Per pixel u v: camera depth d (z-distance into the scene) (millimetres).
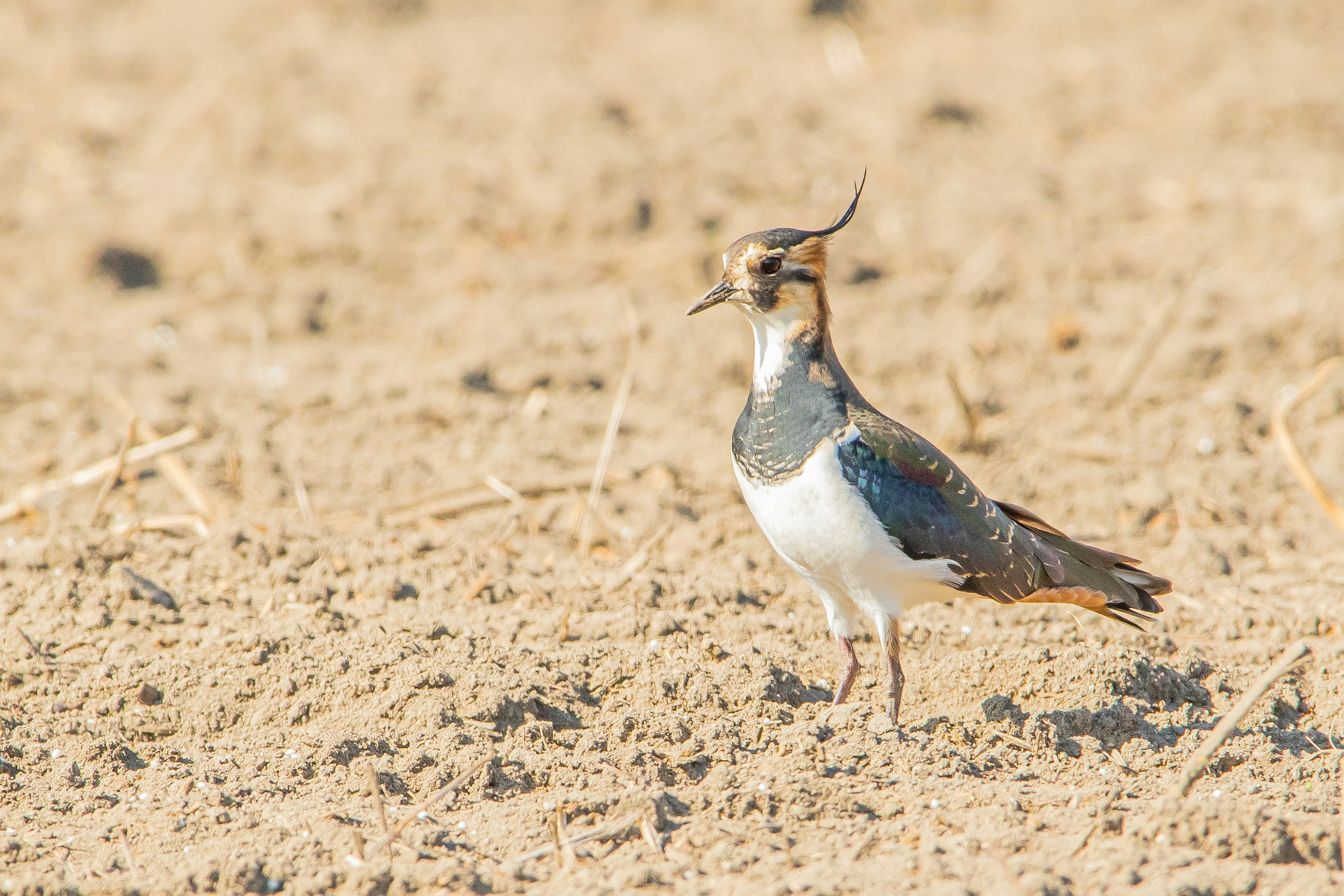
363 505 13820
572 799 8148
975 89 25344
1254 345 16609
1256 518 13461
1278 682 9938
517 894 7320
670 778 8719
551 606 11500
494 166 21422
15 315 18297
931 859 7312
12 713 9523
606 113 23000
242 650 10156
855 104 24469
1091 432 15430
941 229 20109
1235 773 8750
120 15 30469
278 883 7422
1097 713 9180
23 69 26391
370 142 22469
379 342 18156
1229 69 26125
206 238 20047
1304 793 8336
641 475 14391
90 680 9883
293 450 15023
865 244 19812
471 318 18203
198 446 14852
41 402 15898
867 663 10422
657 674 9828
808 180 21031
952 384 14883
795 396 9195
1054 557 9625
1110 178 21953
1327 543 12914
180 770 8906
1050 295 18609
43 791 8633
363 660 9859
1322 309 16750
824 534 9062
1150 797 8289
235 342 17969
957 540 9148
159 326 18234
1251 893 6898
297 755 8969
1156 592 10008
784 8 28984
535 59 26281
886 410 16156
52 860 7746
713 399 16531
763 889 7105
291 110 23656
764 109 23734
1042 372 16859
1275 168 22188
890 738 8781
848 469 8969
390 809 8336
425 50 27047
